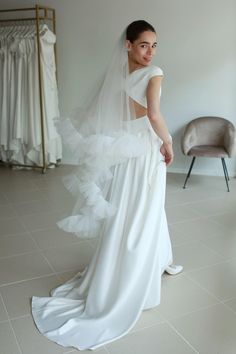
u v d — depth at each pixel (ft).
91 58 15.94
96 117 6.59
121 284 6.59
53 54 15.52
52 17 16.06
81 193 6.70
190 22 14.28
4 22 16.71
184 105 15.17
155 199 6.67
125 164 6.63
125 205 6.66
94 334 6.34
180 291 7.63
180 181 14.75
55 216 11.48
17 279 8.13
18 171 16.20
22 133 15.96
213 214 11.60
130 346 6.11
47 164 16.35
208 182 14.62
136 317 6.53
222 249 9.42
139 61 6.31
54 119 7.00
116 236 6.67
